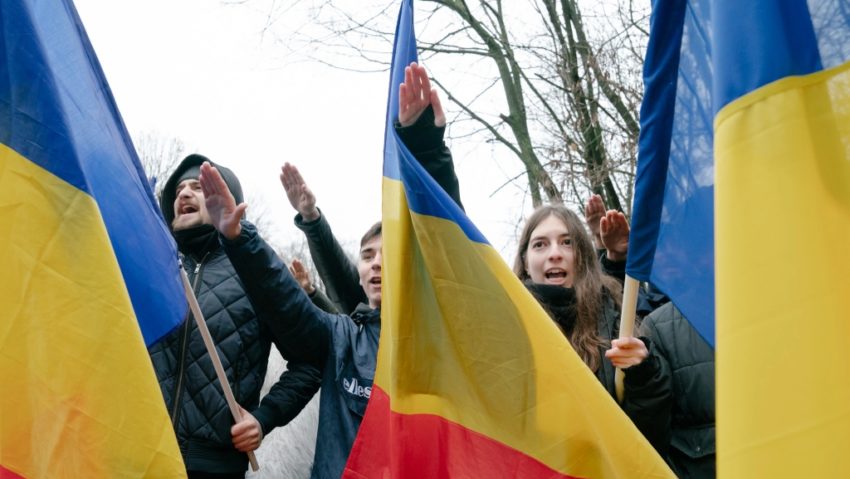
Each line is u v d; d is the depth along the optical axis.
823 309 2.23
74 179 3.08
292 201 4.67
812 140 2.40
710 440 3.52
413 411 3.27
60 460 2.86
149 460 2.88
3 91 3.13
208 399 3.80
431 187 3.34
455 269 3.29
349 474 3.34
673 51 2.93
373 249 4.27
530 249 4.17
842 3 2.50
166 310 3.37
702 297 2.84
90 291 2.99
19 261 2.99
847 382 2.17
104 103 3.50
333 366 3.91
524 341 3.17
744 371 2.24
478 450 3.16
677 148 2.92
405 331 3.32
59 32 3.47
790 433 2.16
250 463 3.95
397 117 3.65
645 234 2.96
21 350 2.93
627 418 3.00
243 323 3.98
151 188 3.54
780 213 2.34
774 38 2.46
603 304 4.04
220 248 4.18
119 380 2.93
